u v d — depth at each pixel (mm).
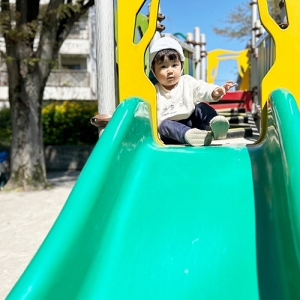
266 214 1498
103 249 1438
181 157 1832
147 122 2057
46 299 1057
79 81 17062
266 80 1988
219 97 2301
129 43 2162
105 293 1317
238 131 2926
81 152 9094
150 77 3121
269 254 1359
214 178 1694
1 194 5816
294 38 1977
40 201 5242
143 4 2162
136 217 1582
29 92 6082
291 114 1489
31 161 6164
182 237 1483
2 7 5613
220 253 1405
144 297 1298
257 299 1239
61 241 1183
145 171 1792
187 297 1285
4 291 2375
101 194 1438
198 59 7164
